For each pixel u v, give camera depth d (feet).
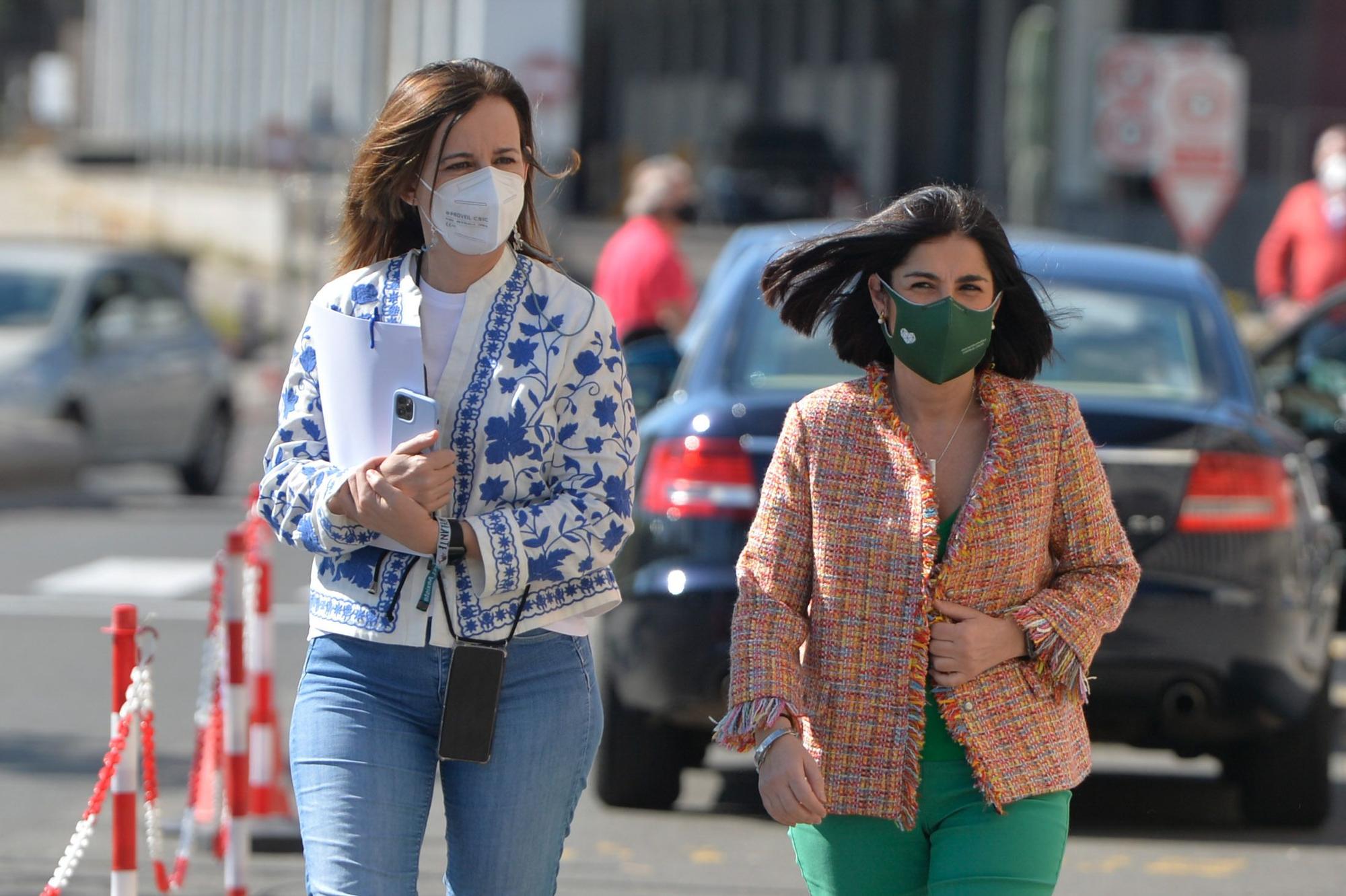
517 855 41.14
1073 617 40.68
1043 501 40.98
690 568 69.72
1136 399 71.20
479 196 40.22
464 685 40.45
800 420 41.83
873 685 40.75
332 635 41.29
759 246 83.66
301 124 467.93
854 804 40.91
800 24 590.55
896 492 40.88
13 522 162.30
